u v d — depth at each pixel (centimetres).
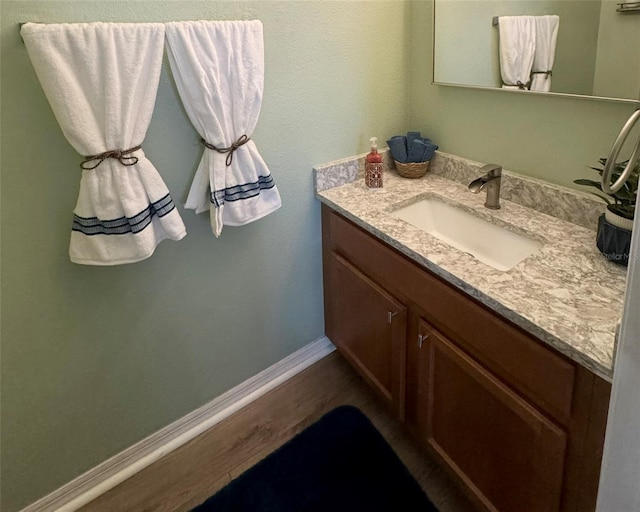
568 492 114
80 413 157
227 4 136
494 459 133
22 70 114
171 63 125
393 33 174
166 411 177
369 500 159
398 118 190
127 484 170
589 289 115
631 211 116
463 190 173
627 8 118
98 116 116
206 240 160
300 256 188
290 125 162
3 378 139
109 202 122
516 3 141
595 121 133
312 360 213
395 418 185
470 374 129
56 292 138
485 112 163
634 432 75
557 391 106
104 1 118
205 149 139
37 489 157
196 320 170
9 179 121
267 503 160
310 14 152
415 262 141
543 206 152
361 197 172
